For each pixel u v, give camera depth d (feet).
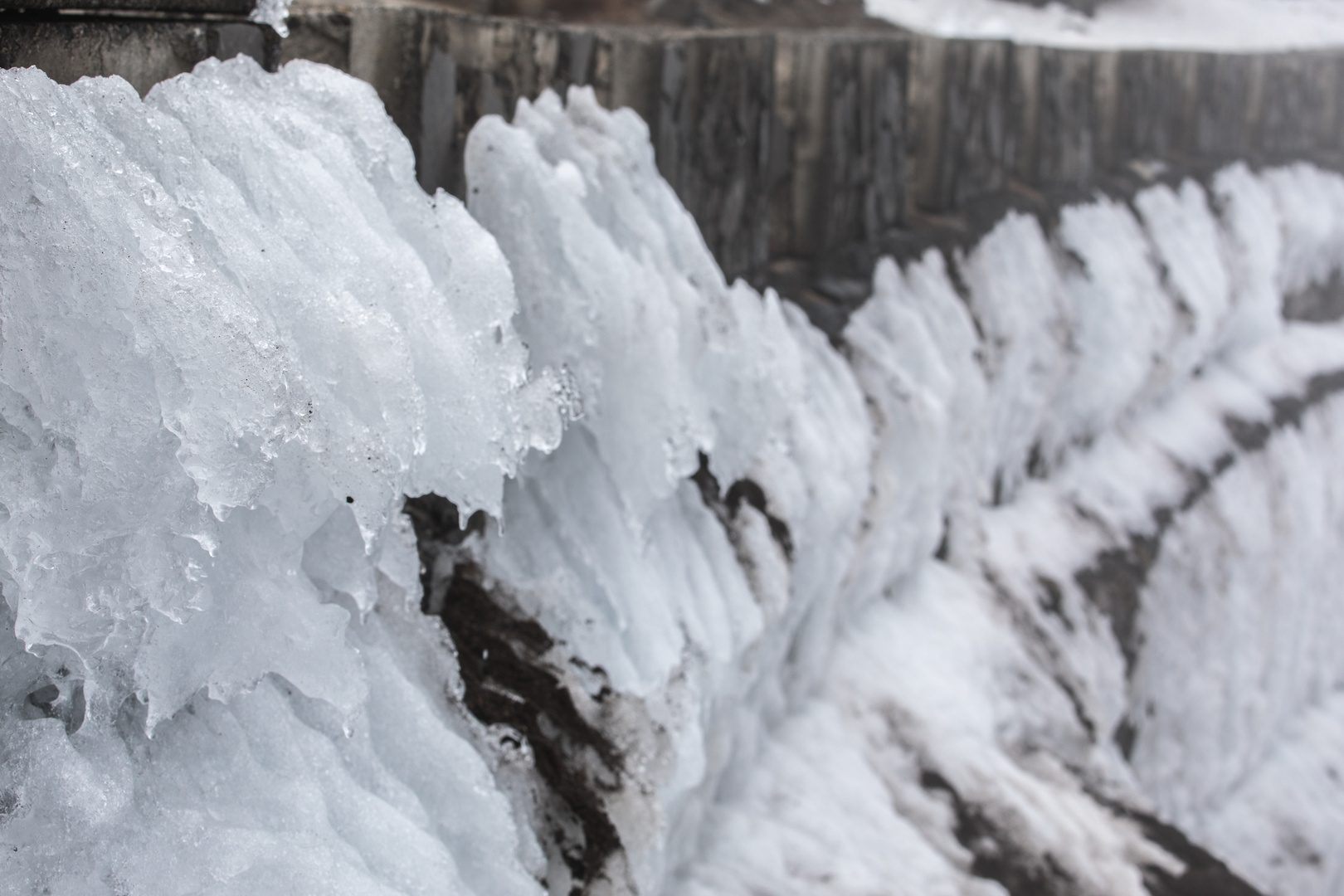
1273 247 36.58
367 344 7.22
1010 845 14.44
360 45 10.37
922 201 22.72
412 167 8.96
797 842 12.62
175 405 6.02
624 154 12.09
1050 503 24.86
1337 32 59.26
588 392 10.57
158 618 6.33
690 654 11.37
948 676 17.10
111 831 6.20
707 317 12.21
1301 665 35.14
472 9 20.56
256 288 6.82
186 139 7.04
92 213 5.99
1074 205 27.20
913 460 18.22
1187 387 32.50
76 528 5.93
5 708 6.37
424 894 7.32
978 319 22.47
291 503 6.97
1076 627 21.49
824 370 16.65
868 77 19.44
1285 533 32.68
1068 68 27.76
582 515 11.17
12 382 5.79
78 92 6.65
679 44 14.12
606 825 9.91
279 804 6.98
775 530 13.88
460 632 10.11
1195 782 28.55
